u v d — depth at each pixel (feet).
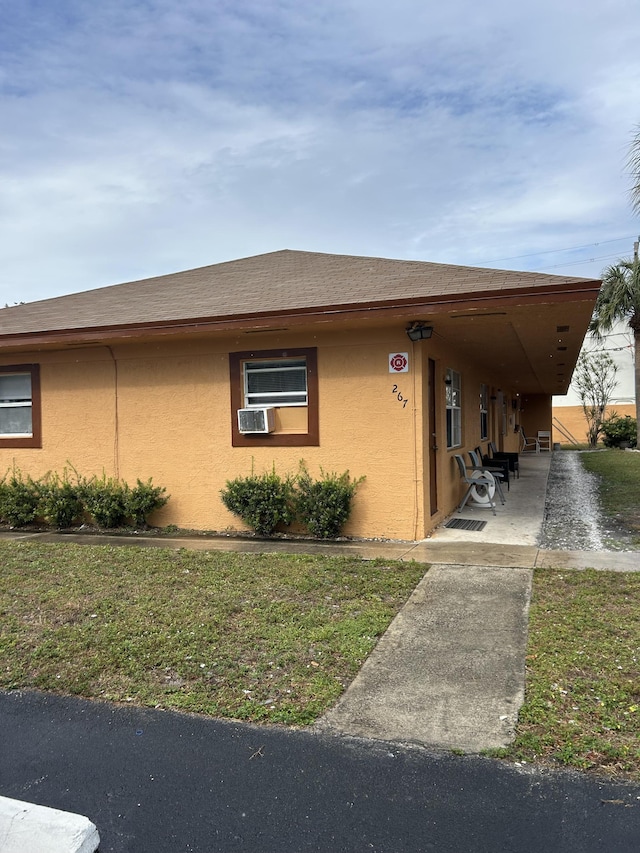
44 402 31.42
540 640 14.17
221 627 15.48
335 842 8.20
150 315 27.50
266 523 26.78
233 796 9.19
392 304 22.39
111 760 10.19
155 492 28.89
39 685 12.80
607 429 87.20
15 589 19.04
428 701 11.69
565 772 9.47
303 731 10.85
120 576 20.35
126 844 8.30
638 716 10.83
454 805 8.82
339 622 15.66
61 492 29.86
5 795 9.40
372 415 25.76
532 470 55.52
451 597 17.47
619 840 8.05
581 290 20.11
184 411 28.91
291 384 27.50
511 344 31.81
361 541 25.46
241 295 29.14
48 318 31.53
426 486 25.59
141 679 12.88
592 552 22.45
